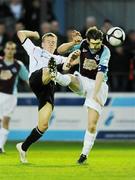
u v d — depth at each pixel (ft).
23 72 139.23
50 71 103.24
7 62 138.21
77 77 107.96
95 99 106.01
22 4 190.19
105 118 172.04
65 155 128.47
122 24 201.26
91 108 106.42
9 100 138.10
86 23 183.21
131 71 176.24
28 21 181.68
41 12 182.29
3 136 135.54
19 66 138.51
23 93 170.71
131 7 201.36
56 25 172.14
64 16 199.00
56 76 104.53
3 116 137.28
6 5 191.83
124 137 172.24
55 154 131.03
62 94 171.12
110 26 169.17
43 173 97.04
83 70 107.04
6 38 175.01
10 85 138.10
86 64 106.52
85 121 171.73
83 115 171.53
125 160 118.21
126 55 176.76
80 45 107.14
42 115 104.83
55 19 185.68
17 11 191.31
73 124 171.73
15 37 173.37
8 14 191.31
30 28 181.47
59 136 171.83
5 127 136.67
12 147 150.51
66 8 199.31
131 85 177.17
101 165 108.47
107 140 172.14
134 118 172.04
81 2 200.03
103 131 172.14
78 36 107.34
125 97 171.83
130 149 146.72
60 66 111.86
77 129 171.83
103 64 104.58
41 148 148.56
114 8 201.36
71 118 171.73
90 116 106.42
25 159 108.68
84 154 107.96
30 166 105.50
